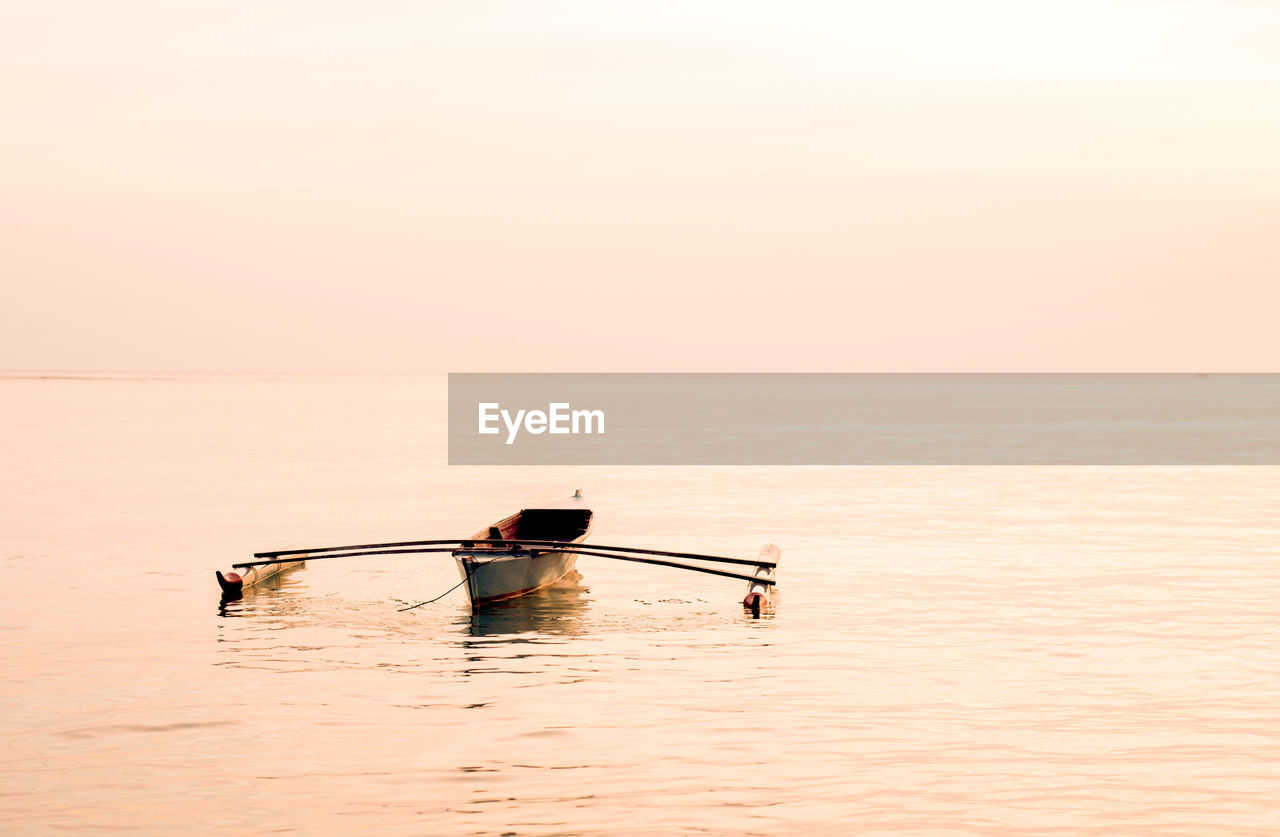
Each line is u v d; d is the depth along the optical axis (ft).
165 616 61.62
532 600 67.46
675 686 47.55
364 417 320.91
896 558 81.56
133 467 155.12
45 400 428.97
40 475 141.90
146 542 88.07
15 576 73.10
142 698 45.21
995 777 36.76
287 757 38.29
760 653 53.42
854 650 54.13
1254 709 44.16
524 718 42.83
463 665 51.11
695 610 64.34
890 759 38.42
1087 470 157.99
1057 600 66.03
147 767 37.29
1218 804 34.65
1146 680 48.42
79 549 84.28
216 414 327.88
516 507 113.09
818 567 77.82
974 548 86.33
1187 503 117.08
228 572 67.87
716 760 38.24
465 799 34.68
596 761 38.09
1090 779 36.65
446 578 74.90
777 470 159.94
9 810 33.65
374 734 40.83
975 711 43.86
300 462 167.84
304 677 48.83
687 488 134.10
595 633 58.18
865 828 32.76
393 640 56.44
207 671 49.70
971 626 59.16
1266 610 62.90
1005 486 135.85
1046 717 43.14
